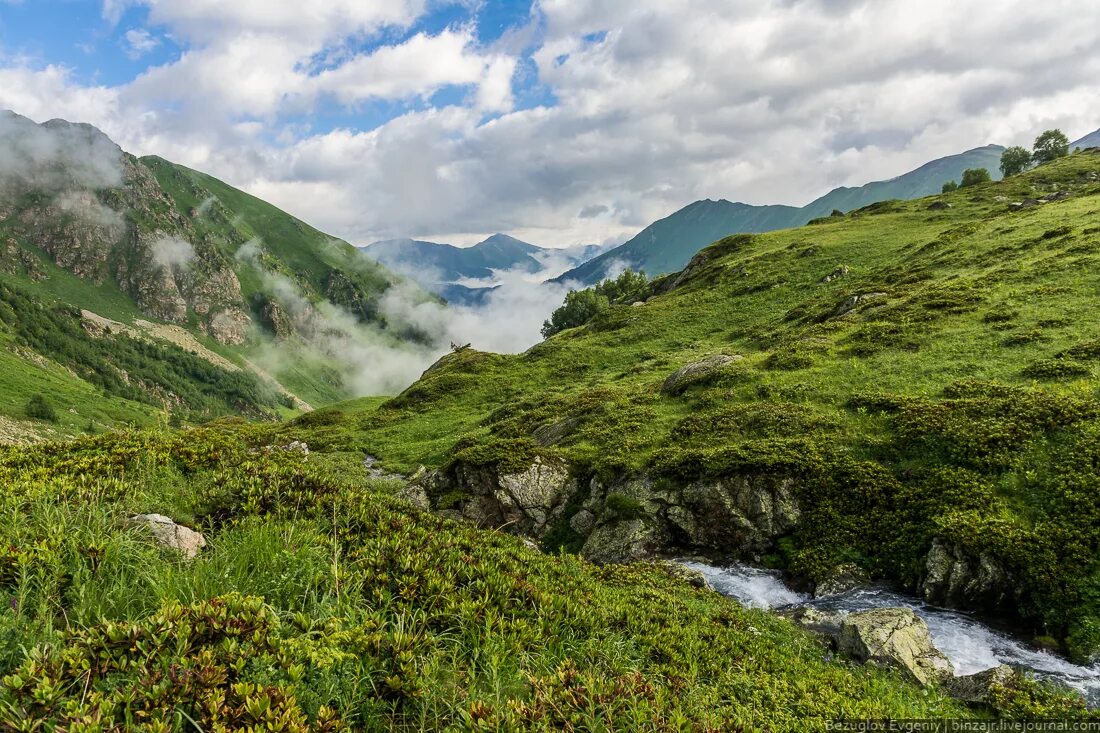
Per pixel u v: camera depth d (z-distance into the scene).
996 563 15.97
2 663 4.77
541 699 5.51
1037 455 18.66
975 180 124.62
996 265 45.03
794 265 72.44
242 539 7.91
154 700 4.32
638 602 11.96
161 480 10.63
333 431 61.41
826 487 21.33
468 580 8.47
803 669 10.98
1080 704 10.73
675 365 50.72
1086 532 15.39
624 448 29.20
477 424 50.50
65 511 7.59
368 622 6.18
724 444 26.23
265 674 4.87
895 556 18.31
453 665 6.11
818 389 29.70
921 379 27.69
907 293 44.31
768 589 19.27
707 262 94.56
